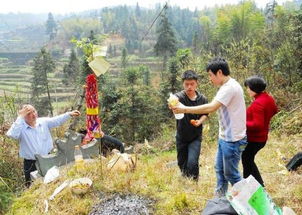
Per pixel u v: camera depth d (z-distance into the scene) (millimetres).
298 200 3414
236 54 9539
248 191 2678
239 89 3037
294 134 7219
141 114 13891
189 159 4004
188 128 3949
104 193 3346
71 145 4324
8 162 5273
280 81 9711
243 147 3197
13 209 3324
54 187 3523
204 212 2771
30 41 138125
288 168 4547
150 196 3328
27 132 4535
